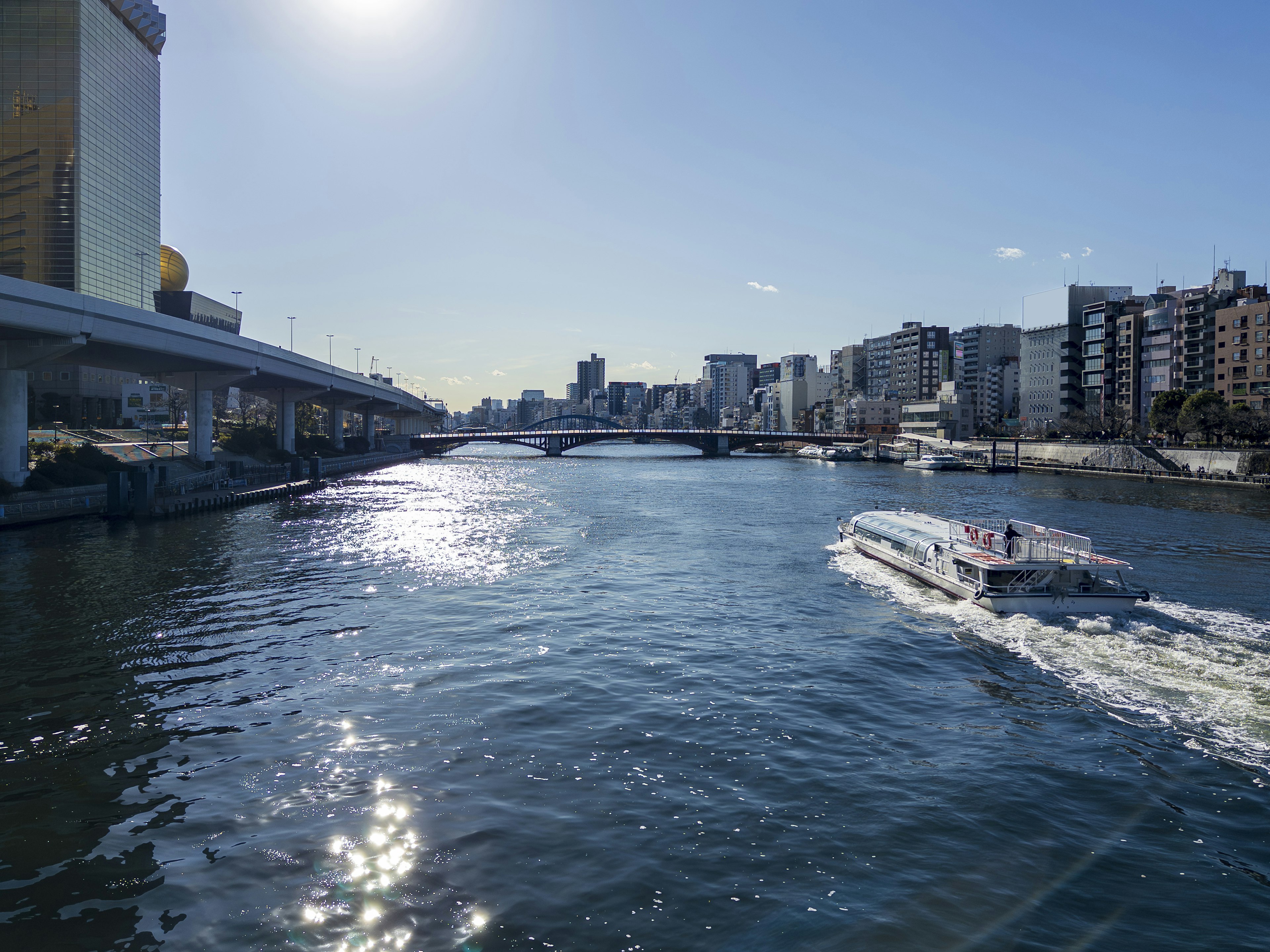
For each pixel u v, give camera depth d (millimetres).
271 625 34469
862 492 107250
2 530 63438
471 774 19406
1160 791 18547
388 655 29812
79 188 135250
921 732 22219
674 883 14727
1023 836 16531
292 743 21438
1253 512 78875
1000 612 34750
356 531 66188
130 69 152000
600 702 24531
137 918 13805
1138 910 14039
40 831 16844
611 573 46719
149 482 73500
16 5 132625
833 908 13953
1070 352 192250
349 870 15219
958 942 13062
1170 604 36875
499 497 100938
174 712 23859
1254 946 13055
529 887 14625
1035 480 130000
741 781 19000
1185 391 141750
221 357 101750
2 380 71812
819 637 32156
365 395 182375
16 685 26531
